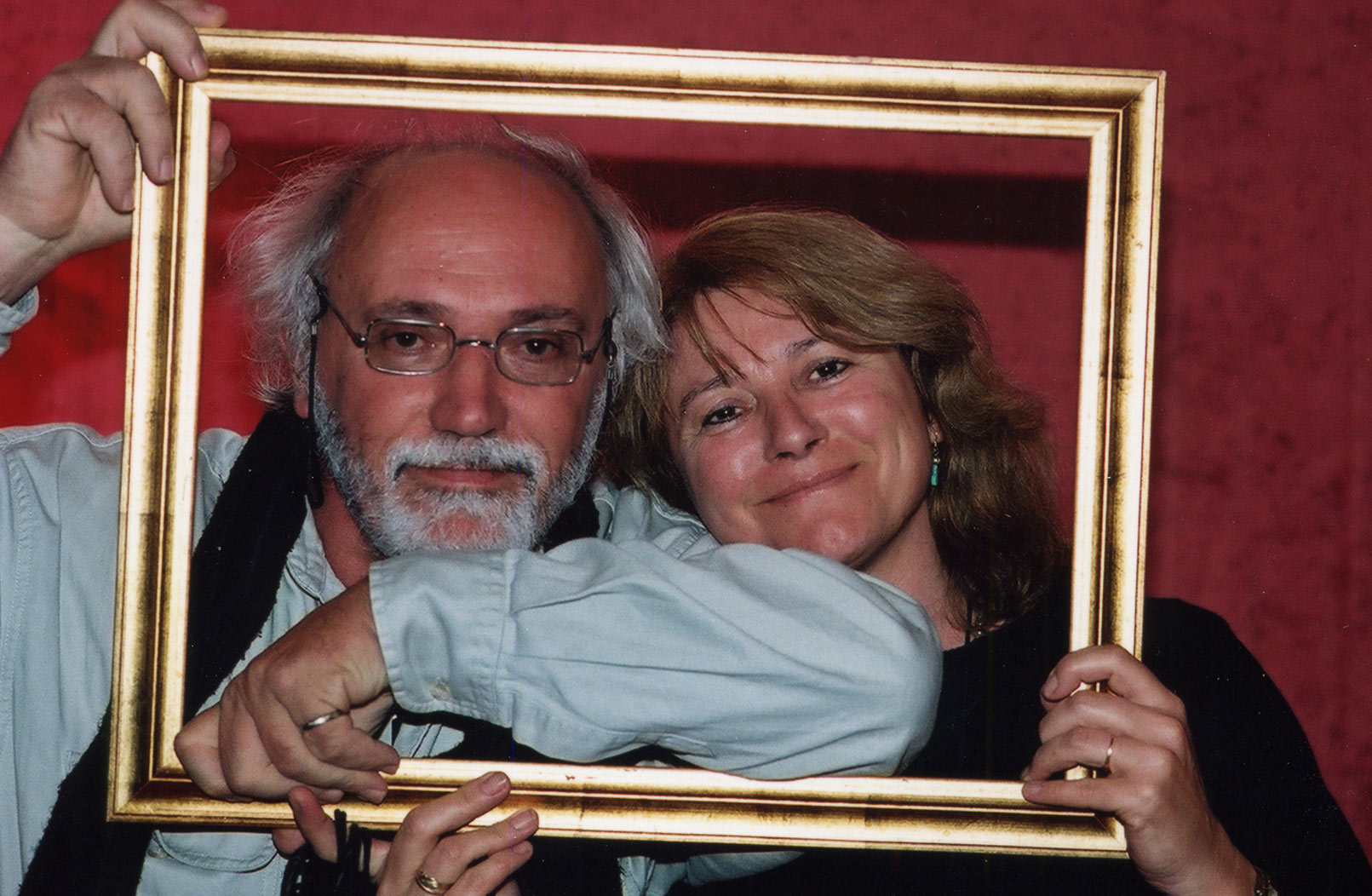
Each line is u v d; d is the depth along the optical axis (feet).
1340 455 5.23
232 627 3.76
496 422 3.62
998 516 4.09
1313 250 5.27
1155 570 5.17
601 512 4.23
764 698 3.19
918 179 5.04
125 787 3.33
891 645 3.22
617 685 3.22
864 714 3.19
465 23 5.11
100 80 3.43
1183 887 3.33
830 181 5.04
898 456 3.89
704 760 3.31
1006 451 4.15
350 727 3.19
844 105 3.47
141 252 3.42
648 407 4.09
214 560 3.80
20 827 3.70
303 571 3.92
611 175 4.96
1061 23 5.25
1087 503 3.45
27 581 3.82
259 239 4.09
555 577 3.29
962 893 3.68
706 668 3.20
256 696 3.16
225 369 4.72
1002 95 3.46
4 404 4.91
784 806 3.33
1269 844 3.74
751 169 5.01
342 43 3.43
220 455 4.09
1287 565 5.20
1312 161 5.28
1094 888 3.68
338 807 3.32
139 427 3.41
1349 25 5.30
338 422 3.75
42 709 3.76
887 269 3.97
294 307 3.96
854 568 3.94
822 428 3.82
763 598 3.29
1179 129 5.25
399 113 4.66
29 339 4.95
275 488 3.93
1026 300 5.04
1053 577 4.06
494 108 3.45
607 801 3.32
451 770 3.34
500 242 3.67
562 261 3.71
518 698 3.24
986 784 3.35
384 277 3.65
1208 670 4.10
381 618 3.19
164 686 3.39
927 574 4.12
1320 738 5.16
